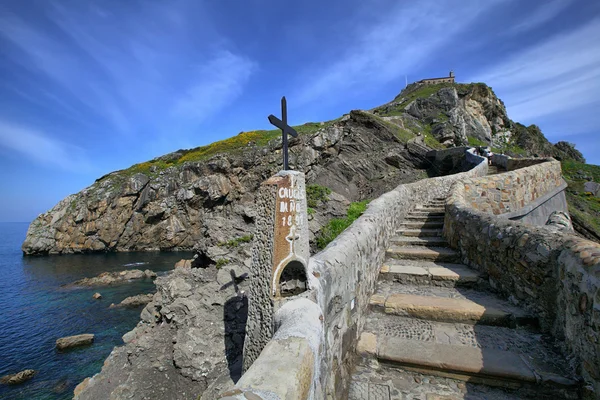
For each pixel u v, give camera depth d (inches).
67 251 1642.5
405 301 182.5
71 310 860.0
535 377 120.1
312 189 597.9
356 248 158.2
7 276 1258.0
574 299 127.4
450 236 287.4
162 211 1574.8
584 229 773.9
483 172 665.0
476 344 145.3
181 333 263.9
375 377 132.4
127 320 781.9
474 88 2158.0
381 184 1089.4
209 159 1542.8
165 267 1328.7
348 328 136.4
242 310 272.2
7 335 709.3
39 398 486.3
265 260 100.7
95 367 568.7
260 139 1761.8
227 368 236.8
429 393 122.4
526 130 2186.3
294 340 66.2
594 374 110.3
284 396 48.6
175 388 245.0
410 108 1937.7
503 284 191.3
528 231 174.6
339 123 1328.7
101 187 1691.7
